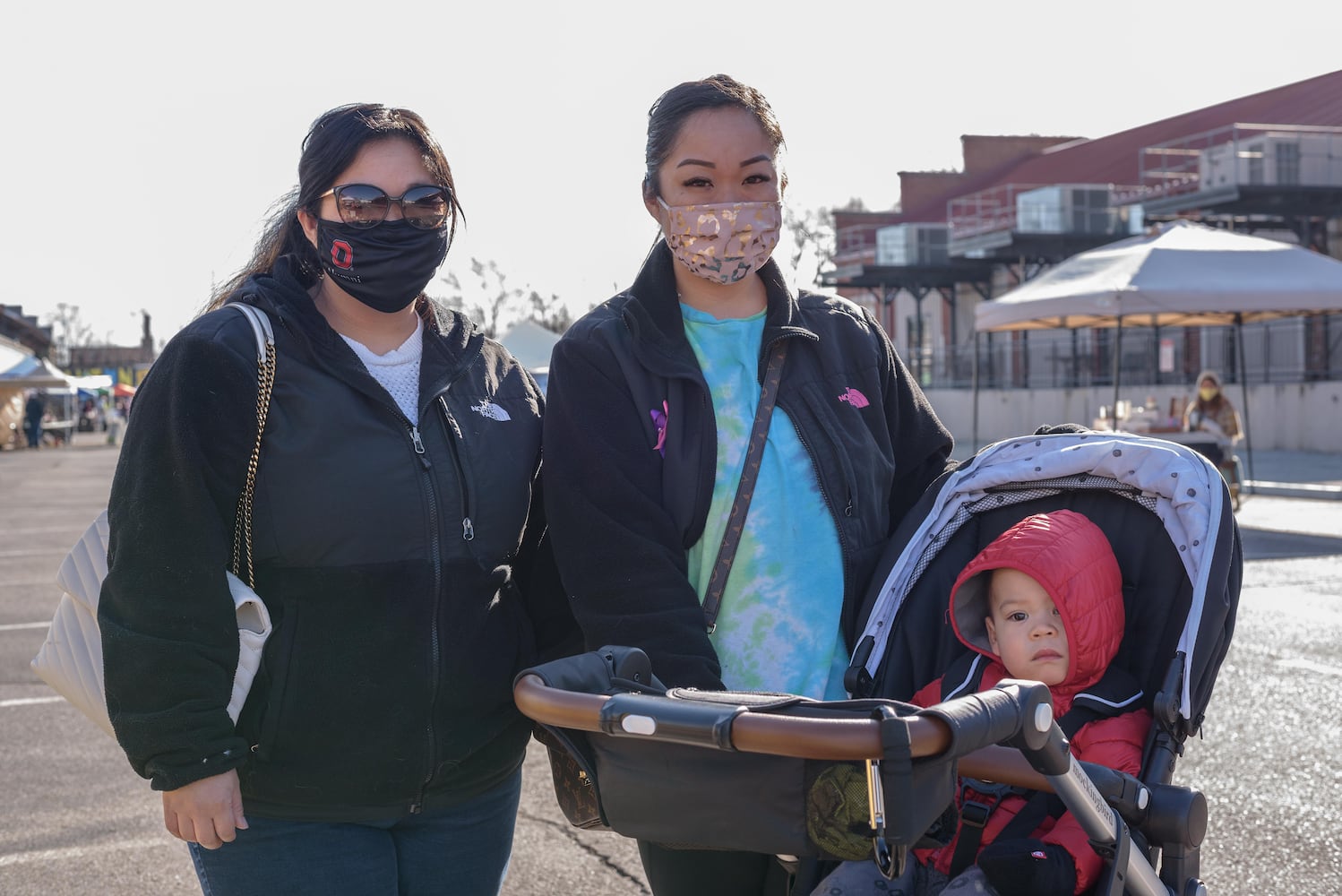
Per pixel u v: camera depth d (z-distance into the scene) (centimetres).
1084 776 204
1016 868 217
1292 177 2406
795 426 271
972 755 205
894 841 169
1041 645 260
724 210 261
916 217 4669
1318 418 2316
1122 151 3853
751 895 272
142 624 213
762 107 269
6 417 4566
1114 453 280
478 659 241
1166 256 1453
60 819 497
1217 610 256
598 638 254
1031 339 3061
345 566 228
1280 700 625
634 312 269
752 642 262
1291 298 1405
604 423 261
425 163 239
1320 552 1130
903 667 283
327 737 228
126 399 7194
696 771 189
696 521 264
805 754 171
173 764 212
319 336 230
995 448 299
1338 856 429
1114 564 265
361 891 233
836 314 292
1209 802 486
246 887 231
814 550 269
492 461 246
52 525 1694
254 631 223
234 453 220
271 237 250
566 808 229
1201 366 2603
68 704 675
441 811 246
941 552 294
